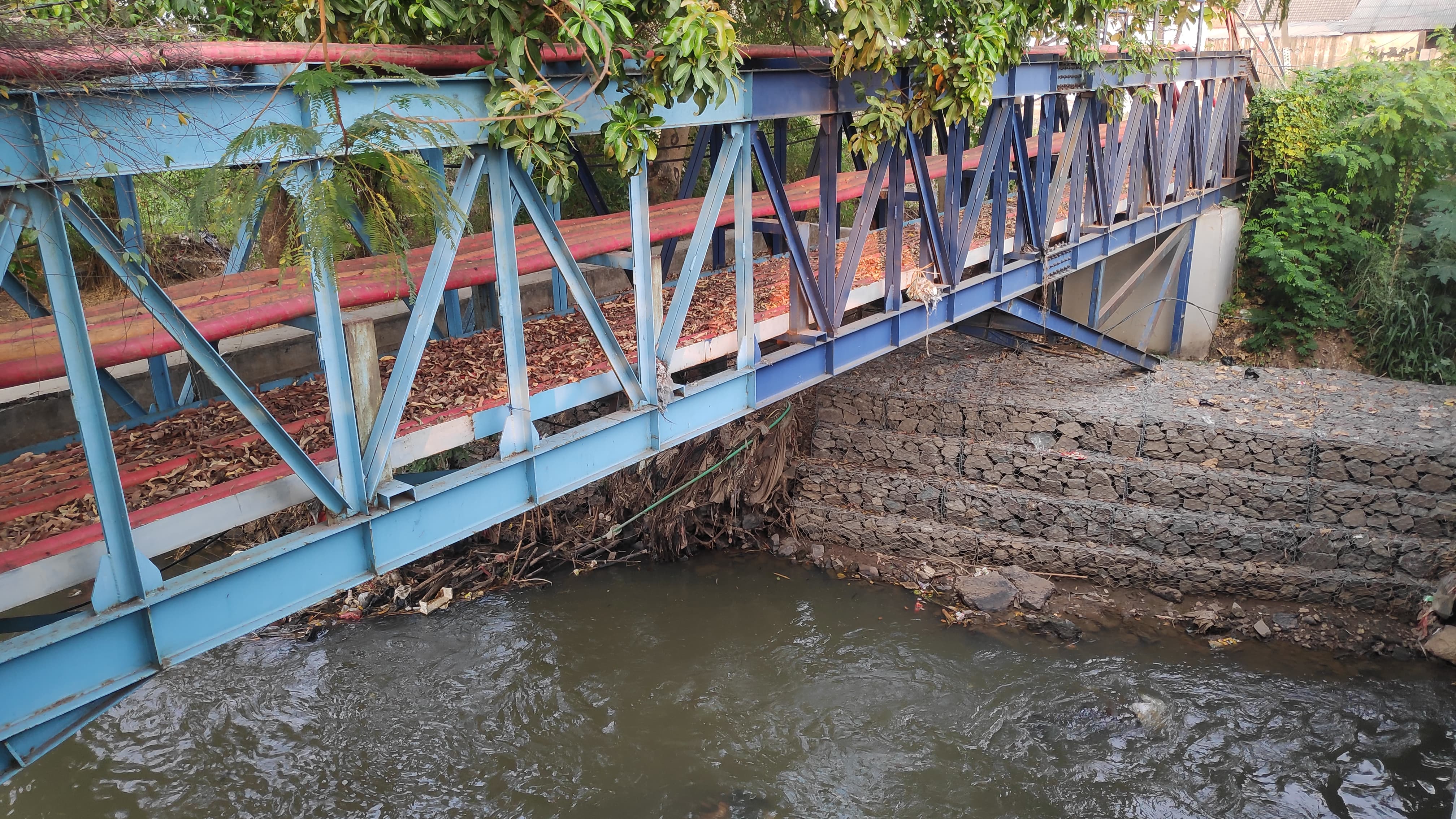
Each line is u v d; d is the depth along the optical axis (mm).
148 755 8422
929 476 12055
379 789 8102
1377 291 15203
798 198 10000
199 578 4281
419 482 5539
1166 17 11680
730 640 10289
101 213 8133
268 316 5527
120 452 5996
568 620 10625
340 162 4000
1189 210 15625
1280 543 10758
